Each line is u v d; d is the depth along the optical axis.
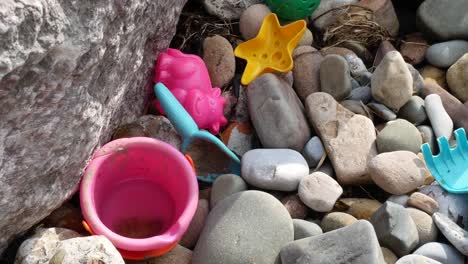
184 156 0.57
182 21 0.73
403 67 0.68
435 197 0.61
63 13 0.40
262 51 0.71
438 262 0.54
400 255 0.57
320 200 0.59
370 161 0.62
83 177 0.54
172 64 0.63
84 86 0.46
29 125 0.43
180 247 0.56
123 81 0.55
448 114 0.70
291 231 0.56
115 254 0.49
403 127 0.65
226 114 0.69
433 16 0.76
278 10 0.74
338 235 0.53
